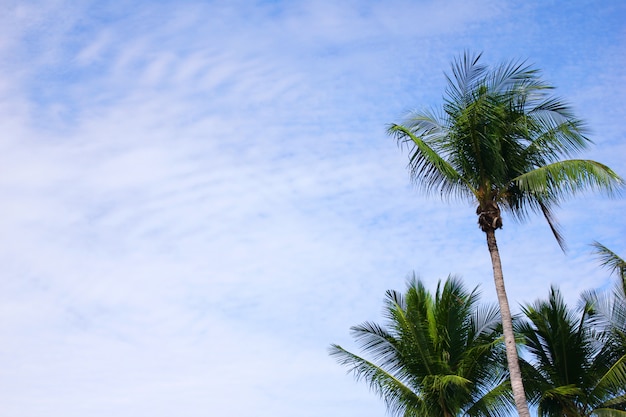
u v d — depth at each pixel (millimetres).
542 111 22672
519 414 21016
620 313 27828
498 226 22688
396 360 28125
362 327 28422
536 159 23109
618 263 27703
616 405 27438
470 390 27469
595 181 21266
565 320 28531
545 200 22891
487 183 22906
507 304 22078
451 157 23312
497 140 22594
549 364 28766
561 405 27797
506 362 27469
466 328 27875
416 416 27172
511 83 22594
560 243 22828
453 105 22859
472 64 22750
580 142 22422
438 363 27375
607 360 28000
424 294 28969
